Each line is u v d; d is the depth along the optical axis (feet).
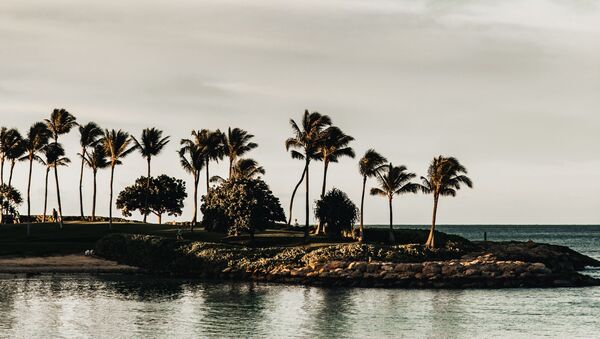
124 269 310.45
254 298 237.04
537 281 277.03
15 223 445.78
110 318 196.85
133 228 402.11
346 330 185.78
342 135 374.84
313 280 277.44
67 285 262.88
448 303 231.09
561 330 188.44
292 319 199.52
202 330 182.70
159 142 447.42
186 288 260.42
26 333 176.45
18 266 309.22
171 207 499.10
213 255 307.99
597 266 400.47
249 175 421.18
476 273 279.28
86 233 387.55
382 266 282.36
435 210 349.00
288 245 341.62
